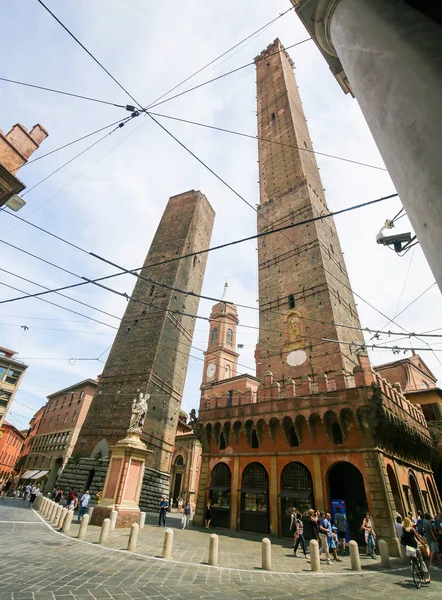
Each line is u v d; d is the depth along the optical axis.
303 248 32.69
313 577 11.16
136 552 12.69
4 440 71.06
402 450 23.12
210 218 62.34
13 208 12.73
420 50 1.77
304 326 28.19
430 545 15.52
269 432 22.80
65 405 57.69
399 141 1.87
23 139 13.51
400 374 35.97
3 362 57.59
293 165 40.38
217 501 24.14
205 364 67.06
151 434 35.81
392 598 9.05
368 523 16.56
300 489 20.42
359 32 2.44
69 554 11.29
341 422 20.09
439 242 1.49
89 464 32.44
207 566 11.59
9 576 8.11
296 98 51.16
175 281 45.84
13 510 24.67
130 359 40.28
